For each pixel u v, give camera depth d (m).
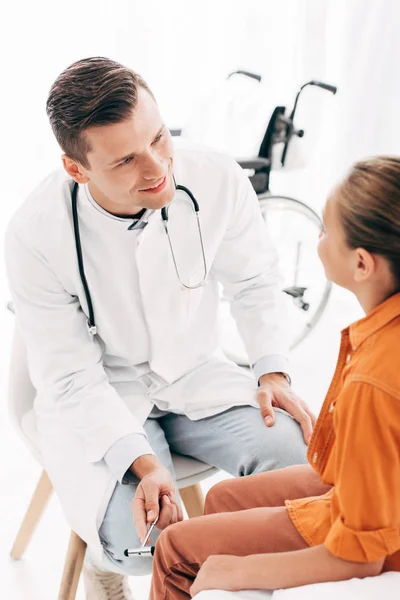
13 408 1.38
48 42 2.46
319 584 0.81
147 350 1.34
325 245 0.87
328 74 2.82
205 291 1.37
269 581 0.85
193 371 1.39
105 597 1.36
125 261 1.23
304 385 2.26
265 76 2.75
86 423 1.23
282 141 2.32
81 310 1.30
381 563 0.81
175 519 1.12
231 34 2.65
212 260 1.34
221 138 2.45
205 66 2.67
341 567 0.81
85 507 1.20
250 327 1.42
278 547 0.94
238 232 1.38
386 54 2.74
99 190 1.16
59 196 1.21
